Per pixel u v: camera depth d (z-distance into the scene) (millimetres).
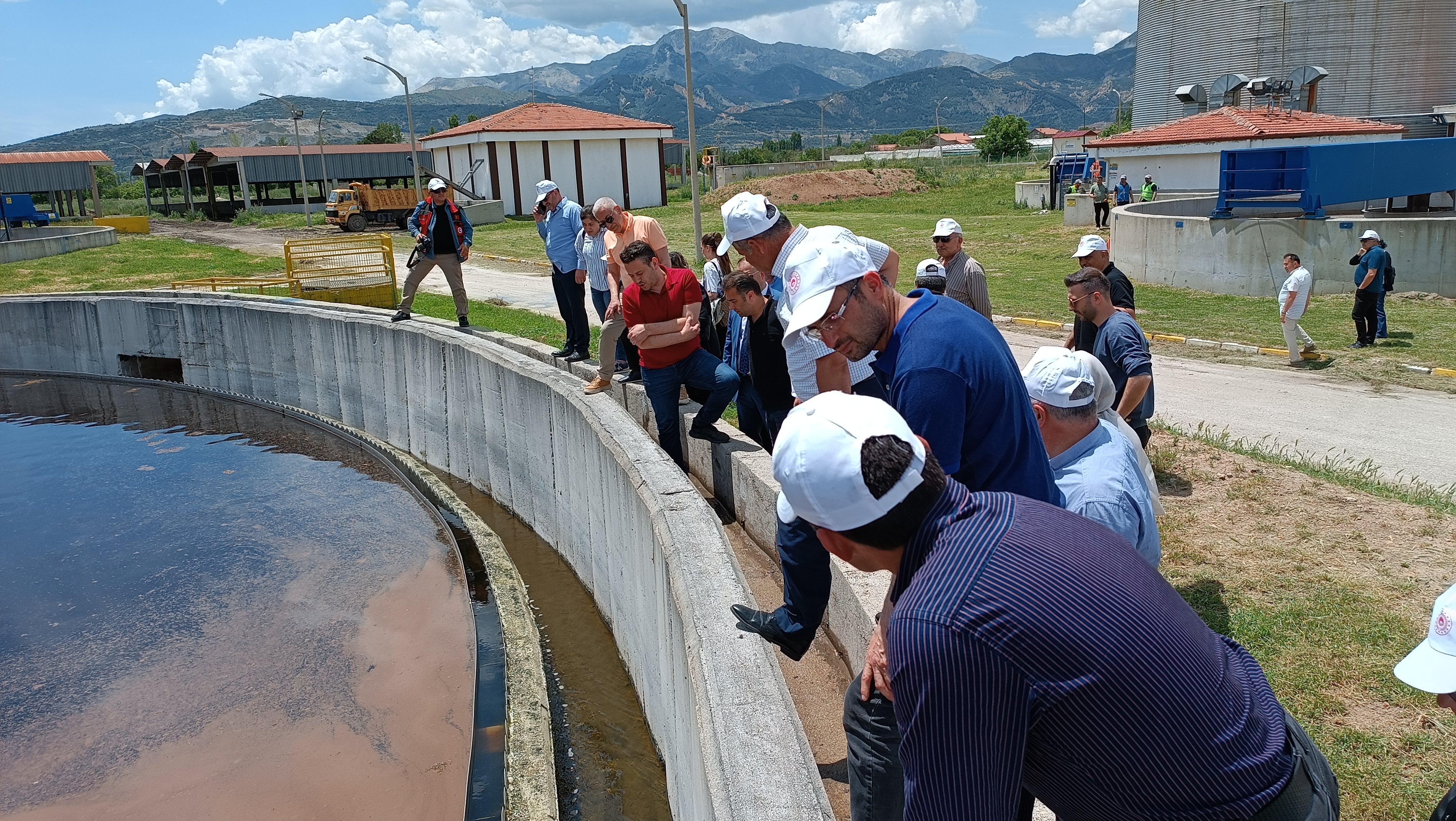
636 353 9727
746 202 3611
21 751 6910
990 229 31609
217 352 18000
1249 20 38344
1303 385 11781
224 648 8375
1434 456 8789
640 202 50594
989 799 1716
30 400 18562
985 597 1696
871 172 50125
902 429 1873
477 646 8102
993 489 2623
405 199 44688
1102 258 6758
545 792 5863
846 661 5008
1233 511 6172
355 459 14172
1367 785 3414
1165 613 1792
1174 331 15094
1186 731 1720
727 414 8977
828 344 2695
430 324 13695
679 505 6125
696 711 3992
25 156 57312
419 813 5949
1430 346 13352
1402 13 35281
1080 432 3289
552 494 10031
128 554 10742
